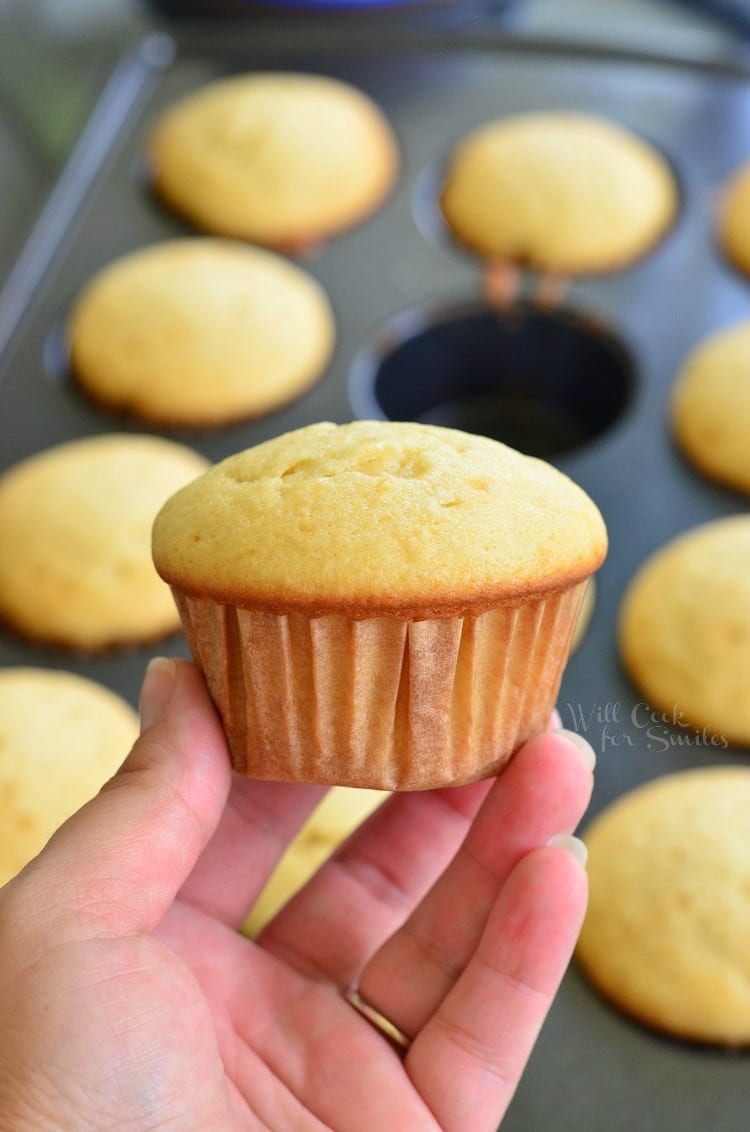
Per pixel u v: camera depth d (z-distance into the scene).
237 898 0.29
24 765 0.32
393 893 0.29
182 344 0.40
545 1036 0.30
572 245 0.43
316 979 0.28
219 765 0.25
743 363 0.39
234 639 0.24
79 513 0.37
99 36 0.54
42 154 0.51
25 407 0.41
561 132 0.45
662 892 0.31
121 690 0.35
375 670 0.24
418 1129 0.26
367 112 0.48
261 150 0.45
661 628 0.35
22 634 0.36
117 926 0.24
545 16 0.55
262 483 0.24
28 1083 0.23
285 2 0.51
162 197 0.46
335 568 0.23
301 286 0.43
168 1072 0.24
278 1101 0.27
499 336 0.43
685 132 0.47
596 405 0.43
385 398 0.44
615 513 0.38
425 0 0.51
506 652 0.25
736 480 0.38
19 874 0.24
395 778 0.25
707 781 0.32
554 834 0.26
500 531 0.23
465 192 0.45
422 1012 0.27
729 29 0.54
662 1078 0.29
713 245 0.44
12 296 0.43
